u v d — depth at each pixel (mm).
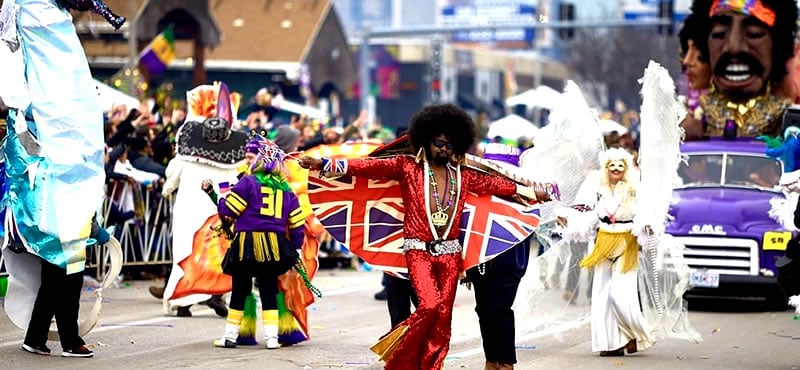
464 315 17938
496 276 11680
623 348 14195
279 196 13703
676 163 14391
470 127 11102
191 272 16109
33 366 12281
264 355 13453
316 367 12727
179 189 16312
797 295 13367
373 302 19219
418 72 91562
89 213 12578
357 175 11102
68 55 12672
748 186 20234
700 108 24172
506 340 11680
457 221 11156
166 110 25281
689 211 19359
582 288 15305
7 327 15094
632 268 14219
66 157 12531
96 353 13312
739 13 23547
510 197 11547
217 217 16281
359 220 11523
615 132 24656
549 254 15234
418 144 11094
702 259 18969
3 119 12953
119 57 42469
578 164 16234
